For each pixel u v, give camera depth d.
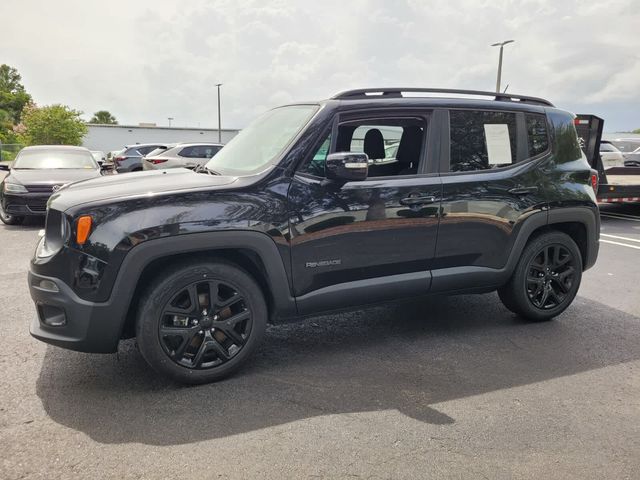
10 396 3.04
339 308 3.54
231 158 3.80
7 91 84.56
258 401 3.02
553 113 4.29
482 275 3.95
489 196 3.87
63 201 3.03
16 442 2.57
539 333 4.14
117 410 2.89
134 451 2.51
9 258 6.61
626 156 17.55
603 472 2.40
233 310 3.27
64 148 10.58
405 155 3.88
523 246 4.08
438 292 3.87
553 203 4.16
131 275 2.90
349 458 2.48
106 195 2.99
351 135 3.79
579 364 3.57
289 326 4.26
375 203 3.48
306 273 3.35
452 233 3.77
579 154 4.43
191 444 2.58
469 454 2.52
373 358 3.64
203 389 3.15
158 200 2.96
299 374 3.38
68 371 3.37
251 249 3.15
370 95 3.66
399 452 2.53
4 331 4.05
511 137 4.06
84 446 2.55
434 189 3.67
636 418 2.87
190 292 3.08
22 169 9.66
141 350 3.03
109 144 58.78
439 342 3.94
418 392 3.15
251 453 2.51
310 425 2.77
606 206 12.58
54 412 2.86
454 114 3.84
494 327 4.26
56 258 2.93
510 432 2.72
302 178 3.31
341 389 3.18
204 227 3.01
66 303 2.91
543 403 3.03
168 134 60.06
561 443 2.62
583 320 4.46
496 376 3.38
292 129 3.49
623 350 3.82
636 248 7.58
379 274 3.60
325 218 3.34
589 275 6.01
